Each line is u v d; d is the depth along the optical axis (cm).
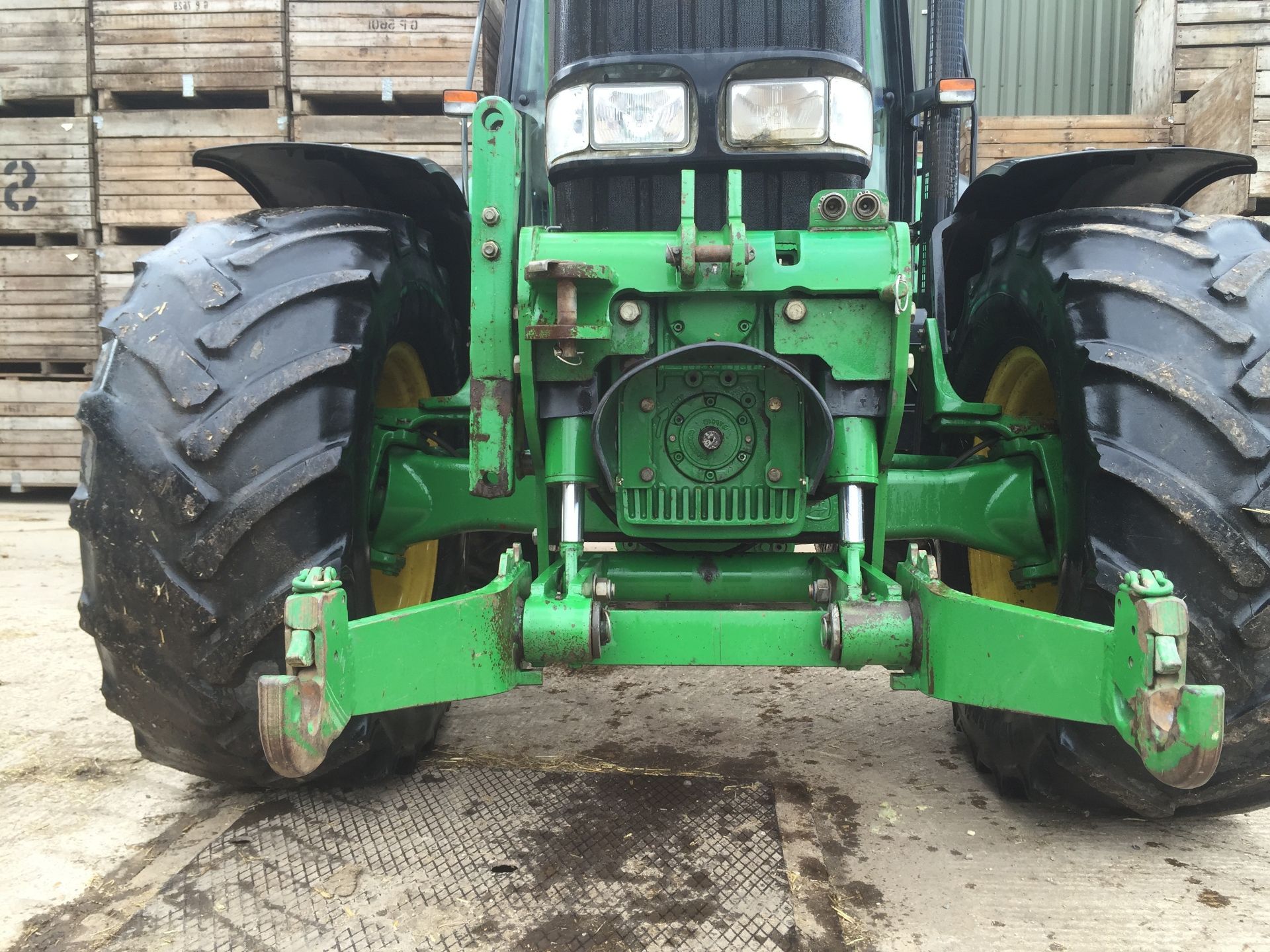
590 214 195
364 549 171
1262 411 150
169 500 151
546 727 245
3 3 588
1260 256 165
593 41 191
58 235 639
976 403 202
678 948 145
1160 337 157
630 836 181
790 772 214
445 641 142
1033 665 133
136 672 162
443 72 554
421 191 204
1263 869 172
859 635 147
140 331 161
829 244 155
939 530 192
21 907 158
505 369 158
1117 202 203
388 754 196
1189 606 148
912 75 267
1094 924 153
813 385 160
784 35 186
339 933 150
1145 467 150
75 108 613
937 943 148
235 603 155
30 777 211
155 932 150
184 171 591
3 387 646
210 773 182
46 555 484
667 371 162
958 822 190
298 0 562
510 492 159
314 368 159
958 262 237
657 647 154
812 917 154
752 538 167
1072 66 688
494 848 177
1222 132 492
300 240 174
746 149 186
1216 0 533
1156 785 163
